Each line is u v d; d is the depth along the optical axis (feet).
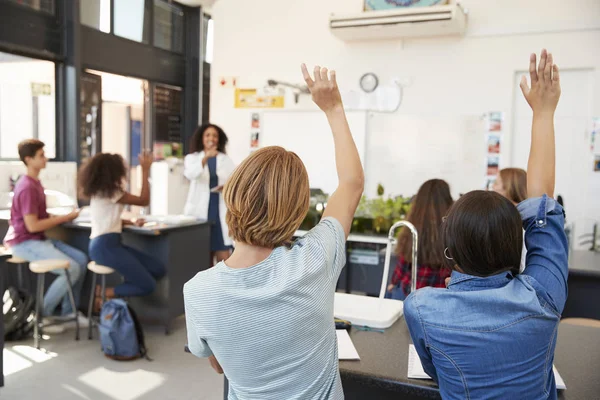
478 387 3.66
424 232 8.21
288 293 3.30
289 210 3.39
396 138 20.44
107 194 12.33
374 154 20.68
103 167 12.37
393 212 14.53
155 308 13.96
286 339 3.33
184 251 14.38
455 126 19.77
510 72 19.03
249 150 23.00
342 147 4.03
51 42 19.07
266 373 3.39
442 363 3.78
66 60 19.49
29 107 18.80
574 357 5.28
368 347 5.45
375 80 20.76
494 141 19.36
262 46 22.66
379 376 4.70
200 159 16.28
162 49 24.63
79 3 19.56
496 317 3.66
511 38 18.95
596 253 13.08
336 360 3.66
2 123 18.04
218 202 16.48
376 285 14.88
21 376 10.96
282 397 3.42
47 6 18.94
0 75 17.87
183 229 14.23
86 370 11.36
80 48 19.76
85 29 20.51
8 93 18.16
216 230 16.46
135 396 10.18
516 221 3.75
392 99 20.56
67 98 19.63
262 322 3.32
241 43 23.02
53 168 18.34
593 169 18.34
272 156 3.49
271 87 22.52
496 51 19.17
